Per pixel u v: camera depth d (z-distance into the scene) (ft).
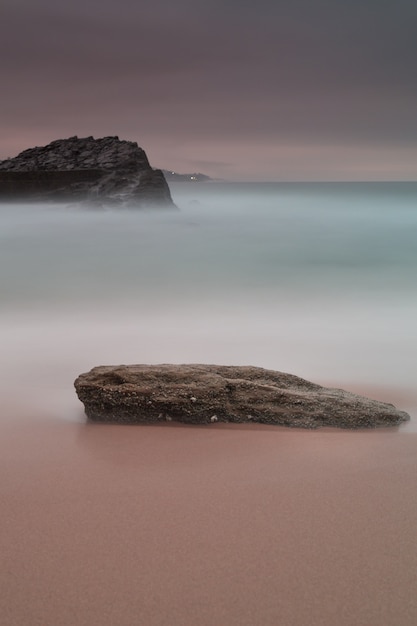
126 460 17.15
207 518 13.57
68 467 16.63
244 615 10.36
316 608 10.54
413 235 132.77
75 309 56.59
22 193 207.31
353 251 104.99
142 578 11.32
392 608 10.55
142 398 20.59
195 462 17.01
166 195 211.41
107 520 13.50
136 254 104.53
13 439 19.02
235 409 20.61
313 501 14.48
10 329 46.16
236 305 58.54
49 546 12.41
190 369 22.20
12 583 11.19
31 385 26.71
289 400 20.99
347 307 56.90
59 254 104.27
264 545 12.44
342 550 12.28
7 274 80.59
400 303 58.70
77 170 212.84
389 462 17.10
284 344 38.40
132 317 52.60
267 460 17.17
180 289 68.28
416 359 33.60
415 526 13.29
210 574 11.44
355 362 32.71
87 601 10.68
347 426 20.21
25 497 14.71
